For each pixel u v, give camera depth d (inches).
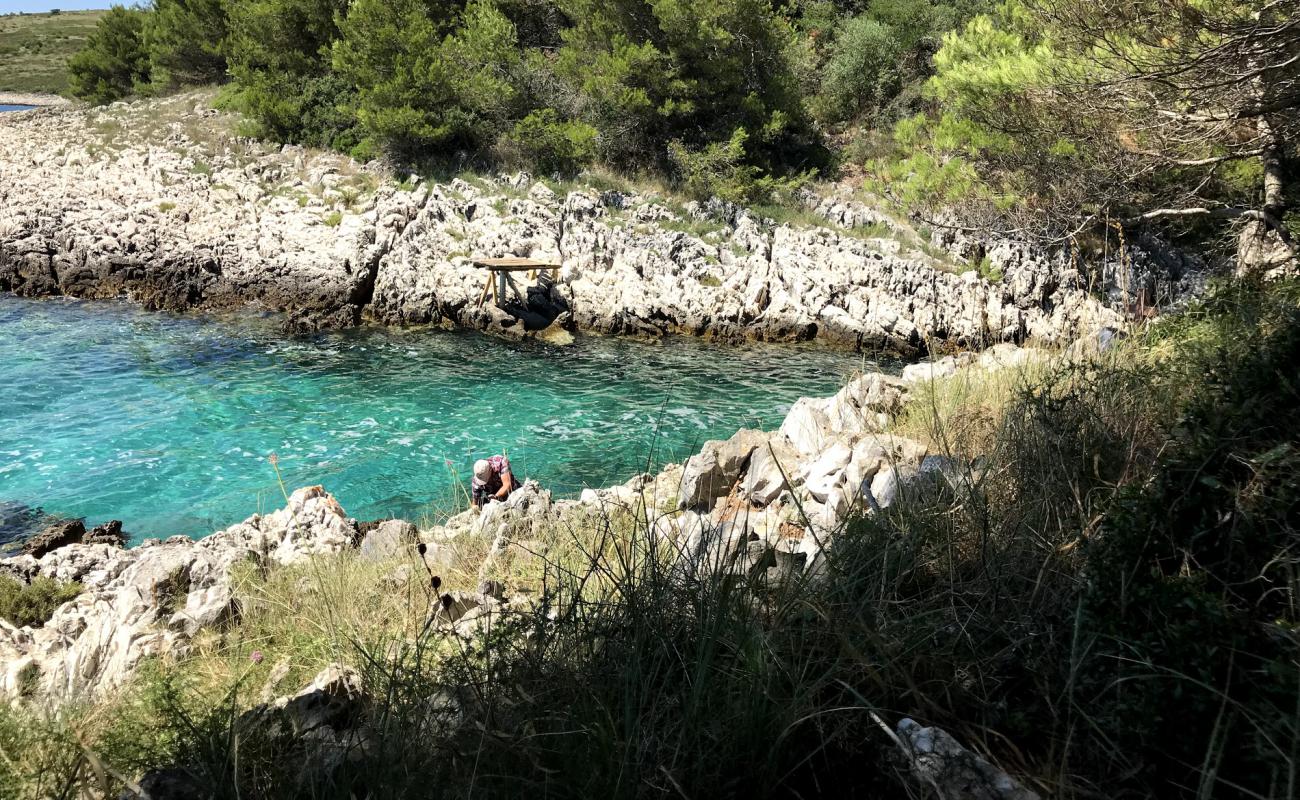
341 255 886.4
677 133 1109.7
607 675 105.0
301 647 162.2
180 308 882.8
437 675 121.8
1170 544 101.7
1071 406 154.4
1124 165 549.0
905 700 98.4
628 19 1104.8
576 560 181.3
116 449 492.7
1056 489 132.3
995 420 197.6
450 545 226.8
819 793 88.3
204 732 111.3
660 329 869.2
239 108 1273.4
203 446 500.1
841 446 223.6
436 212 983.0
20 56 3767.2
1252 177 587.8
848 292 881.5
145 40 1674.5
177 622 181.5
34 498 421.7
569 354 776.9
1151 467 125.0
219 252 922.1
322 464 472.4
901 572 118.7
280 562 242.4
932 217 948.6
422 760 96.0
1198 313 215.5
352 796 87.4
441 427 543.2
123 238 943.7
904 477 177.6
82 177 1126.4
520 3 1295.5
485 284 866.8
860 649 100.0
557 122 1103.6
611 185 1044.5
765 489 232.5
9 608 258.7
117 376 645.9
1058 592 108.5
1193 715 79.9
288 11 1206.3
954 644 104.7
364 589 189.3
